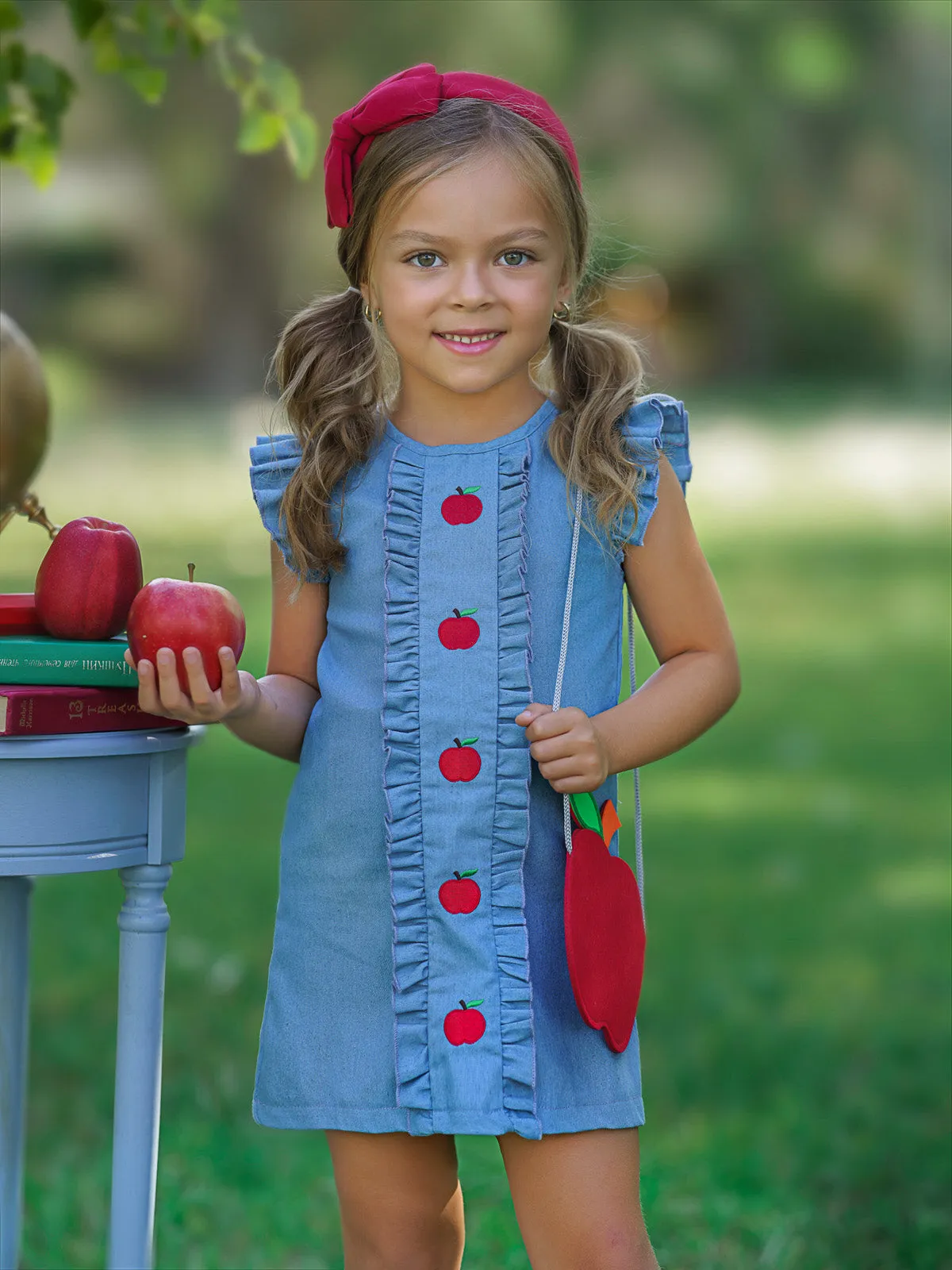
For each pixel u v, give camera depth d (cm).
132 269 3728
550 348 263
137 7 347
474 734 243
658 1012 487
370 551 250
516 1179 243
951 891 612
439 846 242
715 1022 479
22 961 279
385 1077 243
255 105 352
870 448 2630
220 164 3534
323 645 260
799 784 776
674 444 257
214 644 235
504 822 241
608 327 267
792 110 3966
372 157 246
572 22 3622
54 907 585
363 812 246
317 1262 344
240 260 3666
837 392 3938
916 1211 355
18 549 1371
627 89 3759
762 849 668
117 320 3703
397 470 251
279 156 3547
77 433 2683
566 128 257
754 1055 452
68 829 239
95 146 3578
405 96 245
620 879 243
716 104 3775
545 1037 239
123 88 3338
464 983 239
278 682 261
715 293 4097
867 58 3931
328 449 253
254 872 623
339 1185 254
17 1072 281
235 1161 385
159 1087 252
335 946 248
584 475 248
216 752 848
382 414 261
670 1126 407
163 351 3706
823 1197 368
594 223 273
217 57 351
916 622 1234
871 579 1427
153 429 2817
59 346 3703
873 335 4119
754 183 3941
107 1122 411
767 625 1220
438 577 246
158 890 250
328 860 249
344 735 248
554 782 236
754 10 3756
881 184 4081
